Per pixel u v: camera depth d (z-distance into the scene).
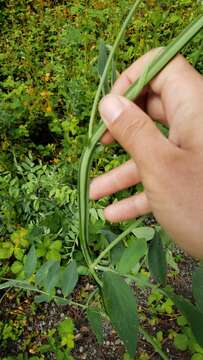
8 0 0.62
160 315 0.34
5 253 0.34
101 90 0.16
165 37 0.54
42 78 0.49
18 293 0.34
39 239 0.34
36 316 0.34
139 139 0.15
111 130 0.15
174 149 0.16
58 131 0.43
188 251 0.17
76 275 0.19
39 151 0.43
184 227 0.16
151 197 0.16
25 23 0.59
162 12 0.54
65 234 0.34
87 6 0.57
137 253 0.17
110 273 0.16
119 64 0.48
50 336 0.32
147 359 0.32
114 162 0.39
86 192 0.15
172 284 0.36
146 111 0.20
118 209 0.21
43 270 0.20
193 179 0.16
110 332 0.33
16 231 0.34
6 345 0.33
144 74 0.14
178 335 0.31
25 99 0.46
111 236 0.21
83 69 0.47
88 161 0.15
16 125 0.45
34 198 0.35
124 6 0.54
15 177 0.37
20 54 0.53
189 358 0.32
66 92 0.47
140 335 0.33
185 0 0.56
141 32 0.53
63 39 0.52
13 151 0.40
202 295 0.17
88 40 0.52
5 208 0.35
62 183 0.36
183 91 0.17
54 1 0.61
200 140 0.16
